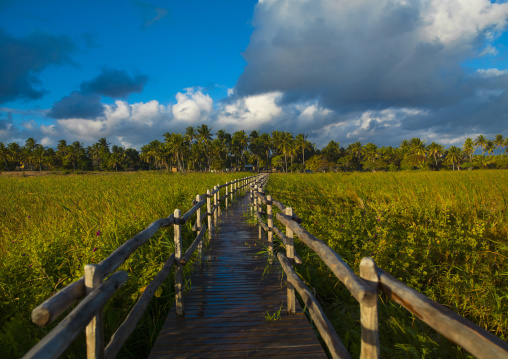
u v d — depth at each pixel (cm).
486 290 402
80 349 317
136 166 13212
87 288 183
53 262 450
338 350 228
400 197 927
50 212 808
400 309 402
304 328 365
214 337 346
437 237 568
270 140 11506
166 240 575
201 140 10500
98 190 1334
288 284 399
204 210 970
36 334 338
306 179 2080
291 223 388
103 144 13712
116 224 597
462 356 318
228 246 728
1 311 377
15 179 2417
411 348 320
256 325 373
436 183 1196
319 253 263
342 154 12381
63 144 12231
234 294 463
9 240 547
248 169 12738
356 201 997
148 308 434
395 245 545
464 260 505
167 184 1576
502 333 352
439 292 445
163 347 326
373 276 180
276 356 310
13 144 11400
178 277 396
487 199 797
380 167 9344
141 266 474
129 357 358
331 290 501
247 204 1516
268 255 594
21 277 406
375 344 173
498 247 522
